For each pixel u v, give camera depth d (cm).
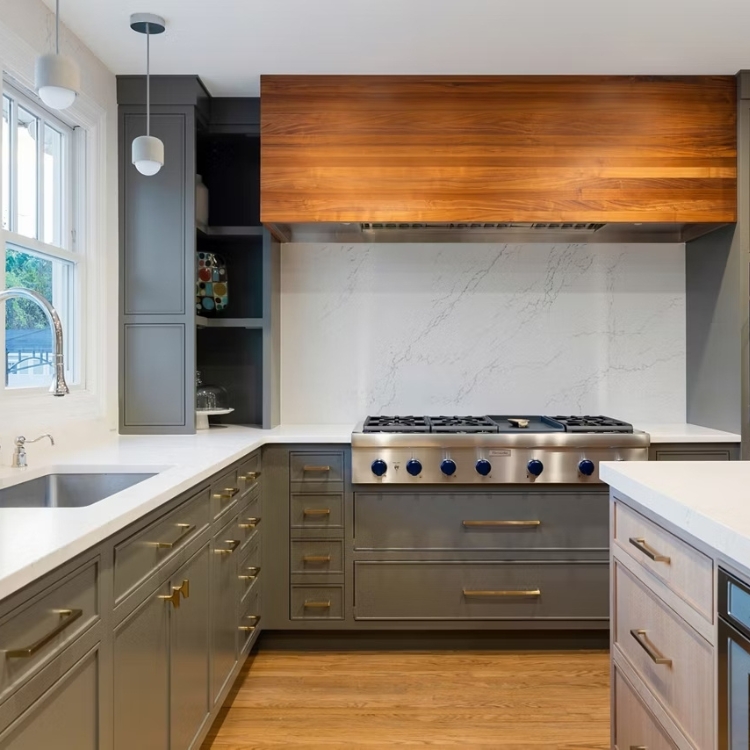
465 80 275
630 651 160
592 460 272
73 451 232
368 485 277
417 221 274
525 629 277
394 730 218
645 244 327
